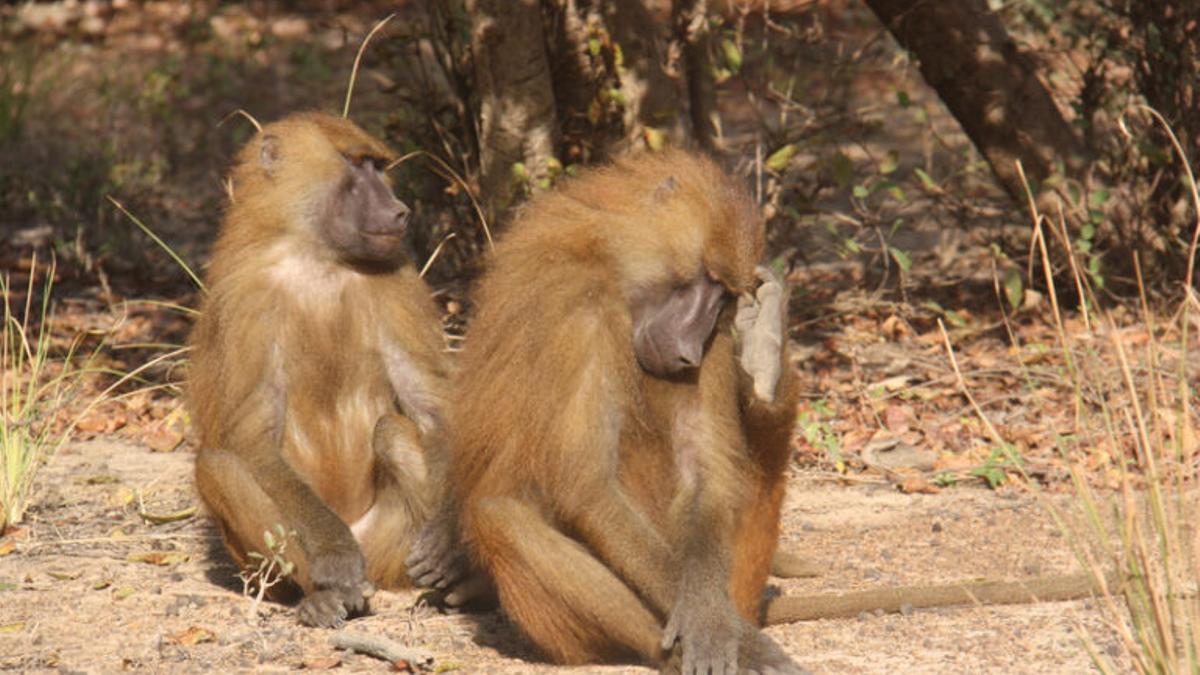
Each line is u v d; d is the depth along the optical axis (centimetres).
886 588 958
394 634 942
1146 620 793
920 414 1447
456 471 880
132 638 931
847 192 2153
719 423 855
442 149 1565
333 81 3053
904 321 1656
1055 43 1791
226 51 3334
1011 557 1077
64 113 2822
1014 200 1702
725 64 1555
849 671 840
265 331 1032
